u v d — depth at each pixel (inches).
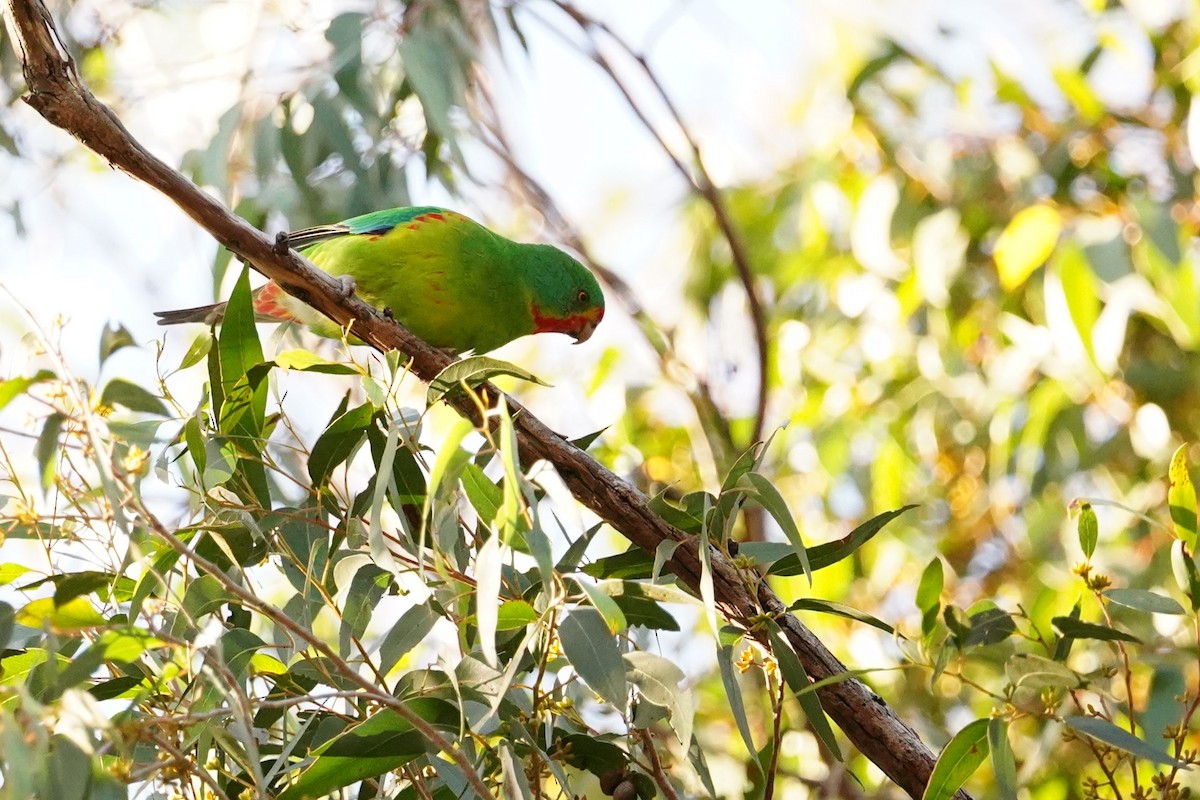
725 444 482.3
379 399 221.8
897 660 402.6
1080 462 421.4
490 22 440.8
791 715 394.6
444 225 359.3
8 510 221.6
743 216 536.7
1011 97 450.9
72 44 447.5
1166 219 383.6
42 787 170.4
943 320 451.8
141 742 199.9
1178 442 420.5
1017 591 424.5
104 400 223.0
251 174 414.0
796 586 443.2
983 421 451.2
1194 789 314.3
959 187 450.3
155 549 220.4
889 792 380.5
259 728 219.3
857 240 457.7
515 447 184.9
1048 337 427.5
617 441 435.2
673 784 254.5
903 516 446.3
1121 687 347.3
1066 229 425.7
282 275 275.1
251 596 186.7
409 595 226.1
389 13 412.5
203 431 228.8
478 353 389.7
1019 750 370.0
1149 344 435.2
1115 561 397.4
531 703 220.2
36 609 196.5
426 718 207.0
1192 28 439.8
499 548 190.2
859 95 484.4
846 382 485.1
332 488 241.6
